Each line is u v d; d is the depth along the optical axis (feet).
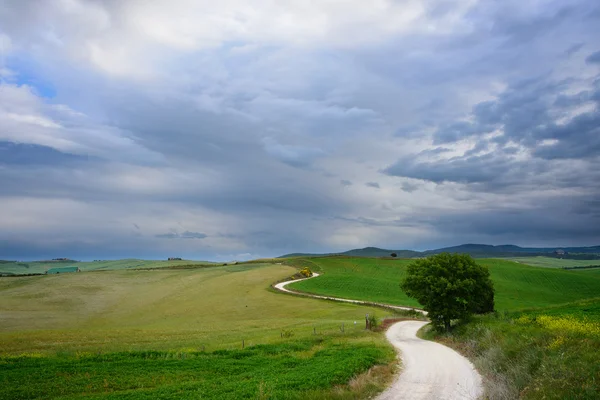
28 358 107.86
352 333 157.58
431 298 160.66
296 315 273.54
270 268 505.25
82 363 100.42
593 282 435.53
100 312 298.76
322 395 61.82
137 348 135.13
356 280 411.95
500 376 68.28
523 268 499.92
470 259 168.25
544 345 74.43
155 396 66.03
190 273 473.67
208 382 76.23
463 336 130.72
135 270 499.51
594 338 69.67
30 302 323.78
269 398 61.46
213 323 243.60
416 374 82.69
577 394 48.62
